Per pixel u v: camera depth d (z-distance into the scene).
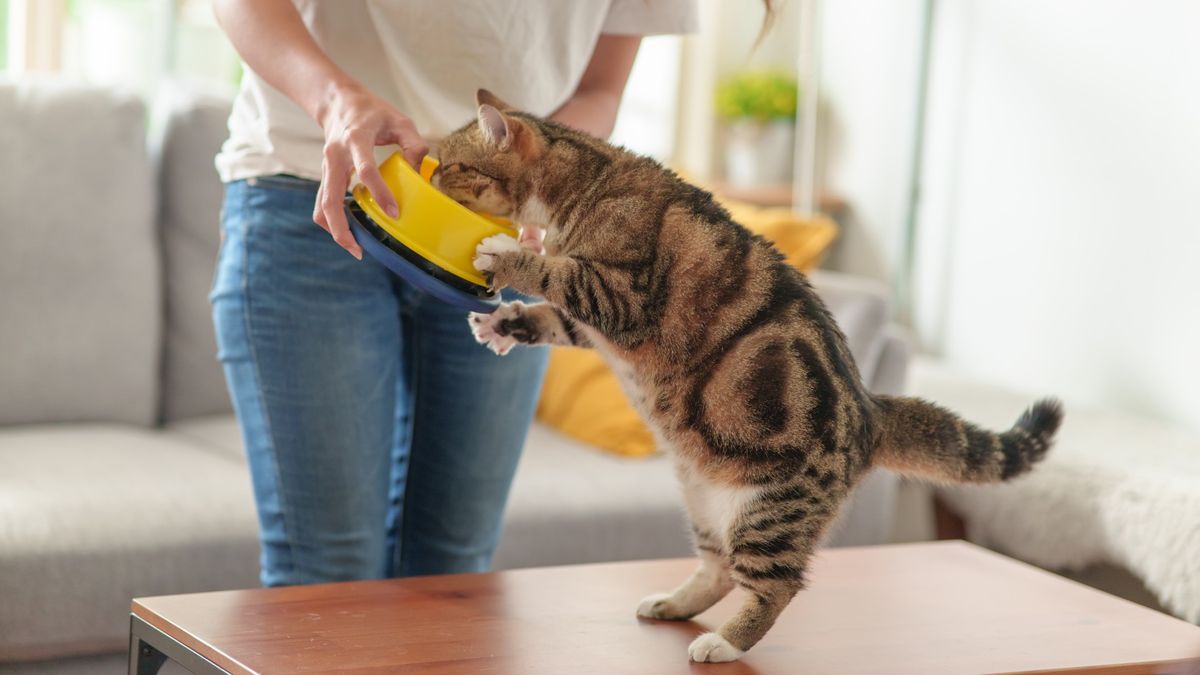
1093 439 2.58
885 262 3.65
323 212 1.33
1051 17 3.09
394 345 1.62
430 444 1.69
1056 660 1.40
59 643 1.99
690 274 1.39
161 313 2.73
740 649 1.34
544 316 1.43
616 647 1.36
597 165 1.49
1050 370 3.11
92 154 2.64
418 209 1.31
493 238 1.34
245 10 1.47
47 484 2.15
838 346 1.42
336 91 1.38
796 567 1.35
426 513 1.72
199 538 2.08
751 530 1.35
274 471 1.59
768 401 1.34
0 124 2.58
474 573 1.59
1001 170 3.26
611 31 1.73
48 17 3.20
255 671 1.20
